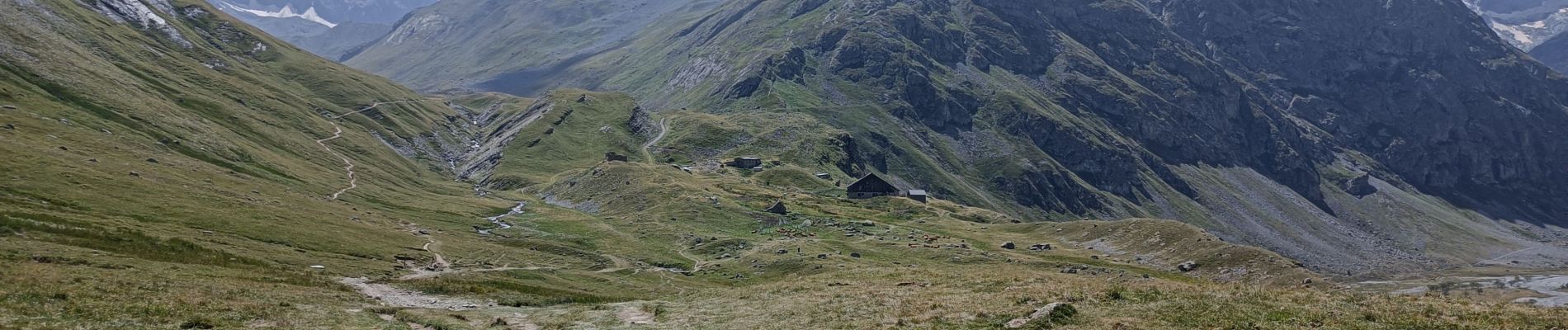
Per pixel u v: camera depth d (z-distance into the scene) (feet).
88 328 133.80
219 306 161.99
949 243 559.38
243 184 538.88
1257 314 136.98
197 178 513.45
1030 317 142.82
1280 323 131.23
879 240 561.84
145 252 280.31
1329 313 136.36
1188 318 137.28
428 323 174.60
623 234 572.10
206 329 143.23
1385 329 127.03
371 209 579.48
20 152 440.45
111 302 155.22
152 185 445.37
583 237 551.59
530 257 450.30
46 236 277.03
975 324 143.13
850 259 469.98
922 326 144.77
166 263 252.01
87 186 404.98
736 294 213.05
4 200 336.90
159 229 339.36
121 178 443.32
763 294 205.87
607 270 440.86
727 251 512.22
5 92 610.24
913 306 163.22
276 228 394.52
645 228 593.01
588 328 170.50
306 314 168.76
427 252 416.87
